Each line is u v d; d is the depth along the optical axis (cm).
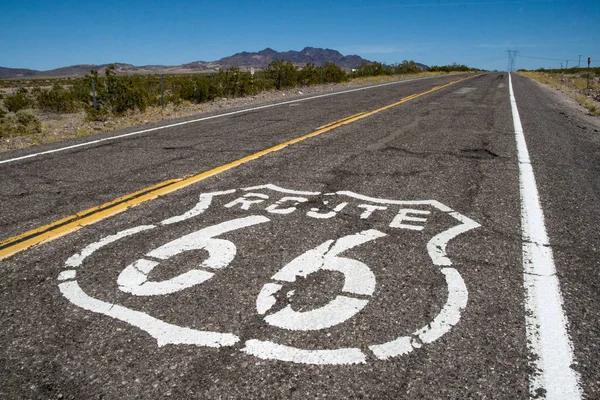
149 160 576
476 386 166
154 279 250
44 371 179
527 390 164
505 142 660
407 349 186
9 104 1961
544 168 505
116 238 312
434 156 564
